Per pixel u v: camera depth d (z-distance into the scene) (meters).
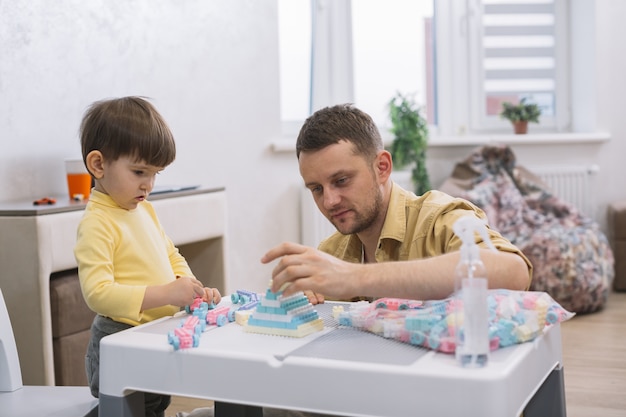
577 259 4.31
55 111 3.22
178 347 1.31
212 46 4.16
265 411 1.97
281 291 1.42
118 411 1.36
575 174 5.39
